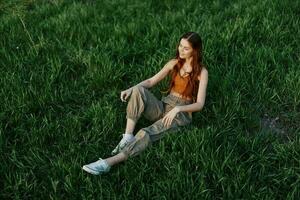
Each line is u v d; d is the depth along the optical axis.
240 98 4.67
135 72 5.13
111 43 5.46
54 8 6.41
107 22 6.09
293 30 5.68
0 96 4.73
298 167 4.00
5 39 5.70
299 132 4.45
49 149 4.27
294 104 4.70
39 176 4.02
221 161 3.95
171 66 4.43
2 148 4.23
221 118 4.45
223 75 4.98
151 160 4.02
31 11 6.38
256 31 5.66
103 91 4.92
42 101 4.70
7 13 6.36
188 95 4.39
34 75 5.02
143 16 6.17
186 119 4.30
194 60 4.27
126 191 3.78
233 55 5.30
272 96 4.72
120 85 5.00
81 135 4.39
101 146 4.28
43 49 5.49
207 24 5.79
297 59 5.31
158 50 5.31
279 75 4.96
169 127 4.19
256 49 5.33
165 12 6.29
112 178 3.95
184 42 4.19
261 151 4.12
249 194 3.73
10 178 3.90
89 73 5.13
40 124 4.50
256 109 4.67
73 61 5.29
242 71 5.05
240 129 4.40
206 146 4.10
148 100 4.26
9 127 4.49
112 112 4.48
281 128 4.54
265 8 6.03
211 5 6.35
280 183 3.88
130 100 4.25
